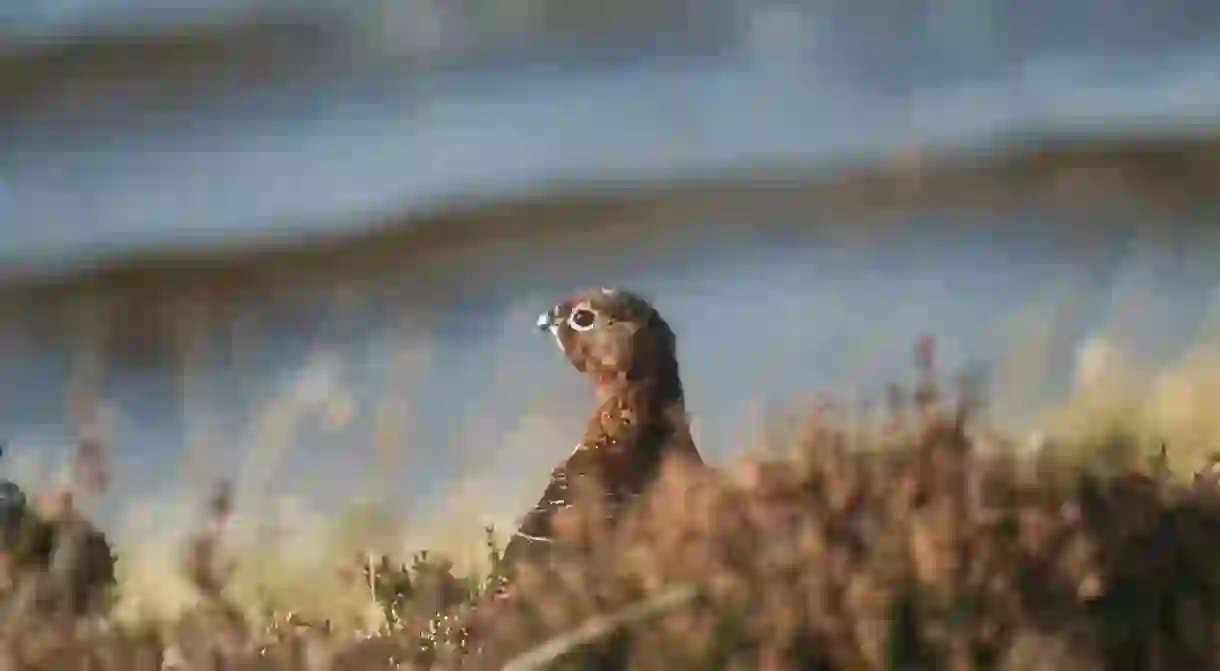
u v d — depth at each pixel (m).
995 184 37.75
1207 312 24.20
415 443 22.19
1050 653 7.50
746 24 53.59
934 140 41.16
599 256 36.56
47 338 33.56
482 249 38.06
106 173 45.94
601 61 52.44
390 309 34.09
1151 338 22.77
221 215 41.97
